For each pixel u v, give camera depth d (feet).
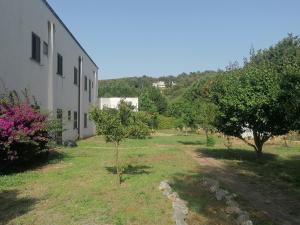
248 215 29.48
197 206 31.12
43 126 50.26
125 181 40.75
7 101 48.85
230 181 44.80
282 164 59.88
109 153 71.67
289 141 104.78
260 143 61.87
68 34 94.32
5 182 39.65
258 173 50.83
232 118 58.23
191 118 106.63
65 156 64.69
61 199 32.58
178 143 103.76
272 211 31.96
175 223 26.12
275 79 52.60
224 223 27.09
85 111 125.49
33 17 63.98
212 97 63.57
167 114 215.10
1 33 50.16
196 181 42.63
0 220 26.48
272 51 110.93
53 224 25.71
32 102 63.21
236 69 64.39
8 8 52.54
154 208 29.76
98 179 41.91
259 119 55.31
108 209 29.35
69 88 96.84
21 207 29.91
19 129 46.37
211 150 82.12
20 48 57.47
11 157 45.01
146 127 41.24
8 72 52.65
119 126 40.60
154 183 39.73
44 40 71.31
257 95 53.98
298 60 47.29
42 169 49.88
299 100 40.06
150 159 63.46
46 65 73.00
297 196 37.45
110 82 333.42
